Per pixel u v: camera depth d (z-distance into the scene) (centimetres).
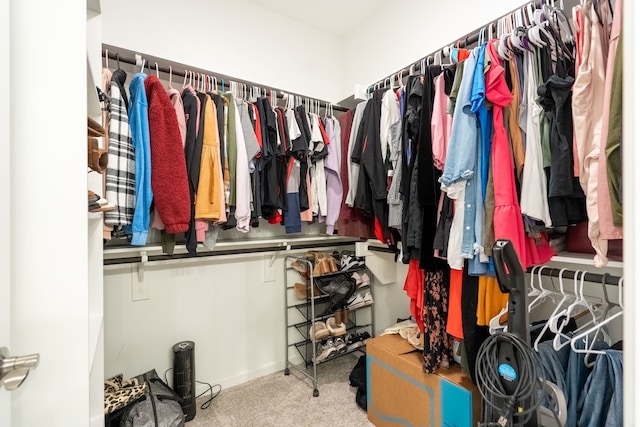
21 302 55
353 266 219
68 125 59
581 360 96
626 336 35
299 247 234
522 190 101
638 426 34
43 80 57
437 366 132
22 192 55
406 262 137
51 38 58
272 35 216
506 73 110
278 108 188
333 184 205
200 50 185
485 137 108
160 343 175
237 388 195
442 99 123
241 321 204
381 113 166
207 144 150
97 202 80
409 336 162
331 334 208
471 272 108
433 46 178
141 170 127
